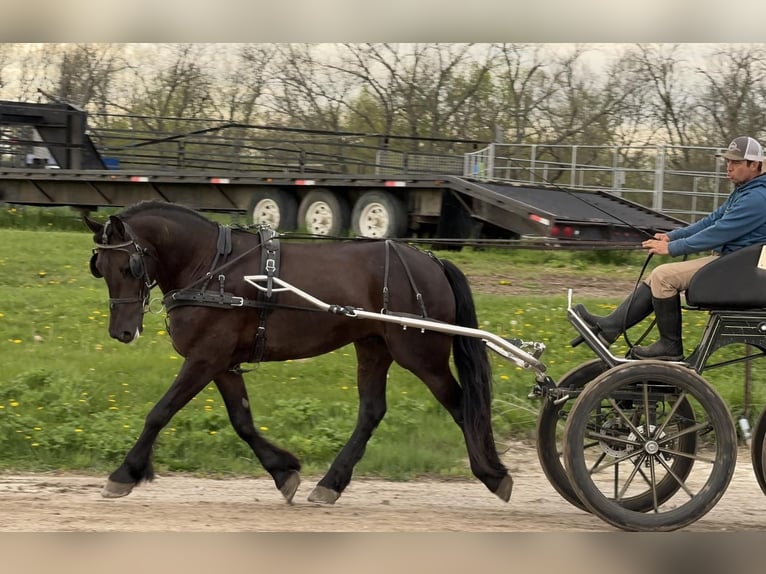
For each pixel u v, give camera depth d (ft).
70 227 70.49
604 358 20.98
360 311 22.26
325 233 65.92
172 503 22.61
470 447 22.93
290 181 66.39
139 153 83.71
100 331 39.93
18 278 49.49
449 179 60.64
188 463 26.45
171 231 23.11
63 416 29.27
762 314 20.57
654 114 98.27
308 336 23.13
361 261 23.47
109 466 26.09
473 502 23.84
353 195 66.08
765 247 20.22
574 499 22.71
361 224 64.34
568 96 99.76
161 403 22.41
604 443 21.12
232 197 70.18
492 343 22.45
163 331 40.04
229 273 22.86
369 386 24.30
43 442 26.78
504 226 59.31
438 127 102.01
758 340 20.68
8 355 36.06
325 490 23.07
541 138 100.78
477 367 23.21
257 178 67.36
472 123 102.12
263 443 23.57
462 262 58.65
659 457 20.58
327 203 66.08
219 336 22.61
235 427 23.58
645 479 22.22
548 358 36.11
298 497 23.81
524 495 24.68
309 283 22.99
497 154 76.84
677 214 79.10
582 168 70.44
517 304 44.24
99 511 21.44
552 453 22.62
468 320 23.68
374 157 102.22
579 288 51.39
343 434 28.09
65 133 76.74
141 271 22.77
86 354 36.37
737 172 20.76
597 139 98.48
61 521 20.39
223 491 24.27
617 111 98.58
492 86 102.12
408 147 102.58
